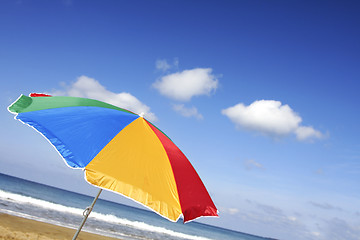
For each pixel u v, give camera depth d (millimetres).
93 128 2428
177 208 2195
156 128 3002
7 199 19875
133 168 2240
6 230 9859
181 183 2473
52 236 10875
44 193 48438
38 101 2635
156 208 2076
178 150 2947
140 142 2555
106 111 2793
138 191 2086
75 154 2115
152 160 2445
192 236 39250
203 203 2494
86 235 13141
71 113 2557
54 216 17547
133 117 2883
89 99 3027
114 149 2305
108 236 15516
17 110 2363
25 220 12312
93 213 29344
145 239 19031
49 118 2383
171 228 47062
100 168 2078
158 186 2248
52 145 2129
